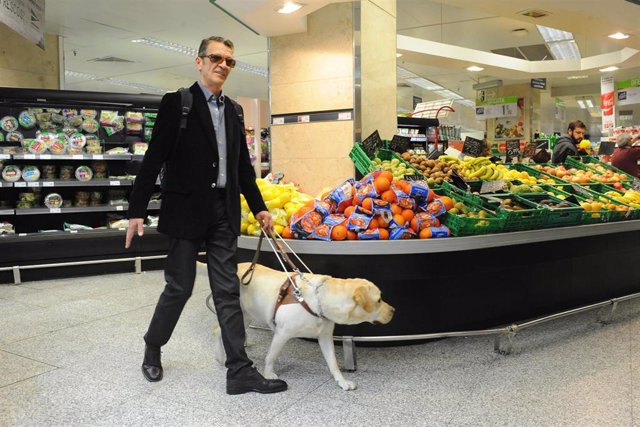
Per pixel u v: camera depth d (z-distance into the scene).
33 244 5.42
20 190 5.81
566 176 5.02
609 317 3.87
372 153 4.63
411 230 3.20
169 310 2.69
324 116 5.46
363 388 2.67
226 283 2.65
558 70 12.63
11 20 4.91
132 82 16.55
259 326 3.48
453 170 4.01
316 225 3.24
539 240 3.60
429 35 11.88
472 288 3.48
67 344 3.40
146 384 2.73
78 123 5.91
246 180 2.91
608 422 2.26
